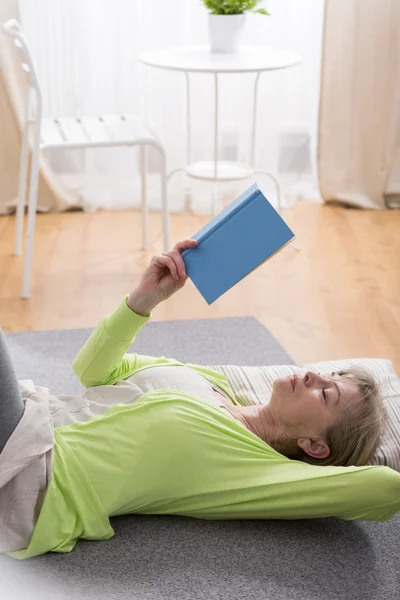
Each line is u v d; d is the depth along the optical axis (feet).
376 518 5.79
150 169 12.55
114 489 5.58
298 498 5.69
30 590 5.24
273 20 12.02
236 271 5.69
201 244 5.77
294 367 7.43
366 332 9.37
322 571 5.63
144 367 6.44
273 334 9.28
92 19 11.71
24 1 11.41
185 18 11.85
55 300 9.93
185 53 10.82
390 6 11.80
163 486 5.70
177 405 5.84
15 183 12.11
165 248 10.34
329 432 5.97
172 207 12.63
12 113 11.75
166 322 9.39
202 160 12.56
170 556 5.65
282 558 5.71
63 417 5.89
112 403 6.09
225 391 6.70
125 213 12.52
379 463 6.43
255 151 12.62
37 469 5.41
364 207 12.66
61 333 9.13
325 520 6.14
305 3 12.00
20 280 10.41
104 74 11.98
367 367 7.48
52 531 5.48
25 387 5.86
